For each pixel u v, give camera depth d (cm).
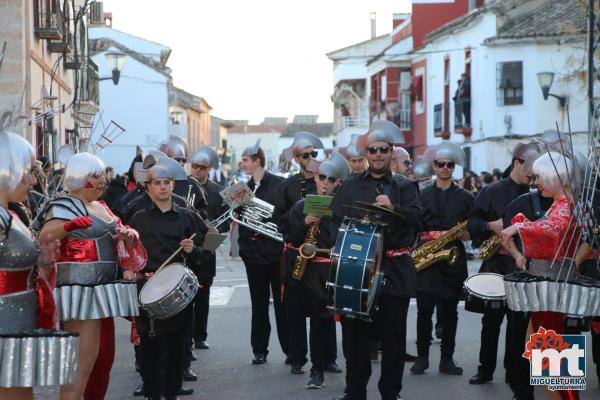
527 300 656
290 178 1033
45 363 524
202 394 893
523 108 3372
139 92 5450
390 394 785
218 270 1991
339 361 1049
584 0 2130
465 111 3678
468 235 976
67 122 2505
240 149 13012
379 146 791
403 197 798
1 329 534
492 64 3422
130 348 1138
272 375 976
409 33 4881
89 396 715
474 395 874
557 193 682
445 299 970
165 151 1168
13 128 733
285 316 1033
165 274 764
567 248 670
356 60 6025
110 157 5428
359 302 737
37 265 559
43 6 2052
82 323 686
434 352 1086
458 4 4469
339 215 814
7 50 1789
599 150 759
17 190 552
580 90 2691
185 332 802
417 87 4488
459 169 3562
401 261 790
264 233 1016
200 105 8081
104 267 701
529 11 3456
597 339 897
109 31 5947
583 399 848
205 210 1072
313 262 925
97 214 707
